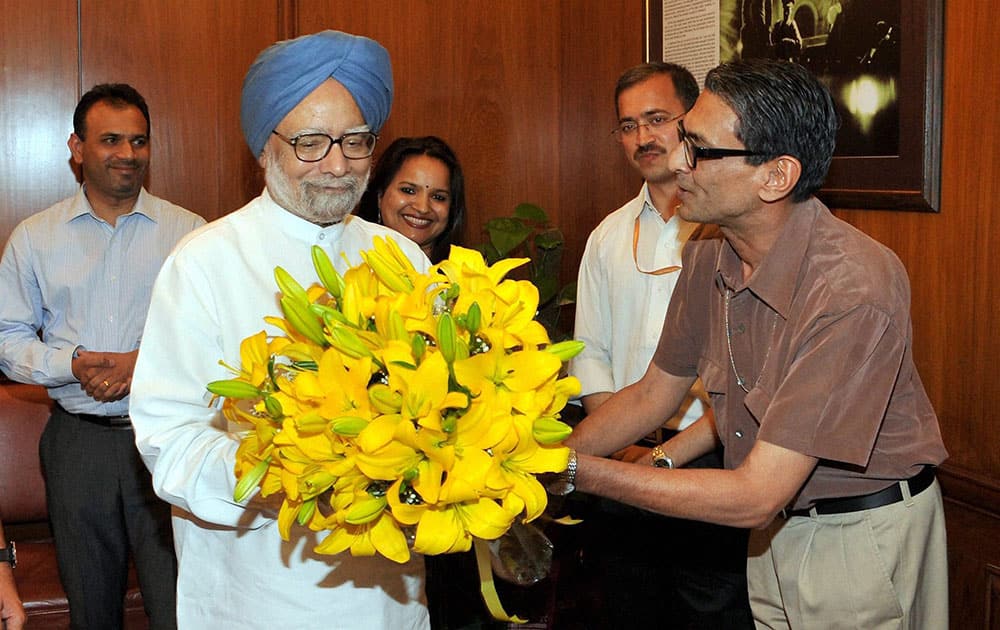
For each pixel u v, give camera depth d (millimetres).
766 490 1610
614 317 2705
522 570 1230
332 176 1618
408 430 1087
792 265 1686
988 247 2412
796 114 1623
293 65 1571
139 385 1594
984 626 2482
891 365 1628
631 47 3928
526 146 4547
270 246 1692
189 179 4047
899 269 1709
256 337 1271
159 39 3969
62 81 3873
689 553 2488
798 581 1847
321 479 1125
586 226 4406
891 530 1773
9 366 3053
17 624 2270
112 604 3031
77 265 3131
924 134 2535
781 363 1695
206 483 1492
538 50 4512
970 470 2494
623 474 1586
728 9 3270
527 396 1161
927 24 2504
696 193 1700
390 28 4312
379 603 1661
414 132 4398
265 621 1608
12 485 3307
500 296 1262
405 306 1206
